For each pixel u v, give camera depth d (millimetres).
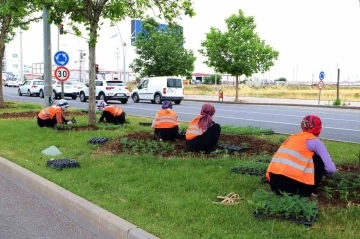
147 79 32156
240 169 6828
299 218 4512
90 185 6215
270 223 4469
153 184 6160
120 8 12188
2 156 8664
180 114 20953
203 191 5832
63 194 5797
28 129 12164
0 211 5766
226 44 34594
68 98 36750
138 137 9828
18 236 4879
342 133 13805
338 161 7770
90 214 5121
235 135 10594
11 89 54281
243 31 34938
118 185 6168
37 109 19656
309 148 5098
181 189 5902
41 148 9359
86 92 31156
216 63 35250
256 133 11500
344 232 4215
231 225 4480
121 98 30328
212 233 4254
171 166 7328
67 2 11484
